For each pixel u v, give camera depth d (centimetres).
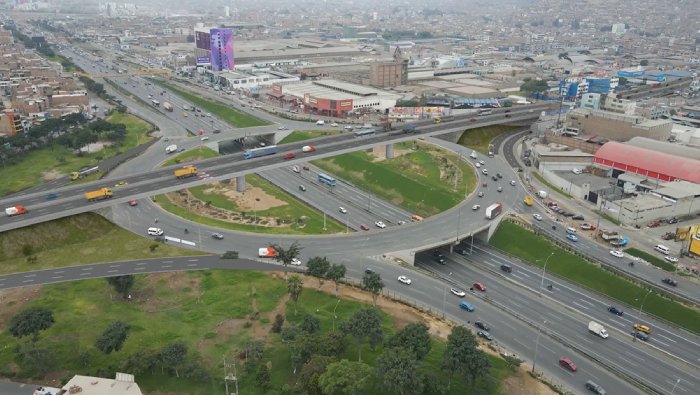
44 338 14275
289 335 13750
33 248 19000
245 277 17600
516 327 15675
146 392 12644
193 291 16750
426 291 17312
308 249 19950
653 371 14012
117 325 13700
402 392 12106
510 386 13000
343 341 13488
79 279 17188
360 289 17188
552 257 19838
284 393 12425
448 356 12425
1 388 12638
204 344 14312
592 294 17875
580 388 13188
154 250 19288
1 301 15862
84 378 11700
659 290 17338
